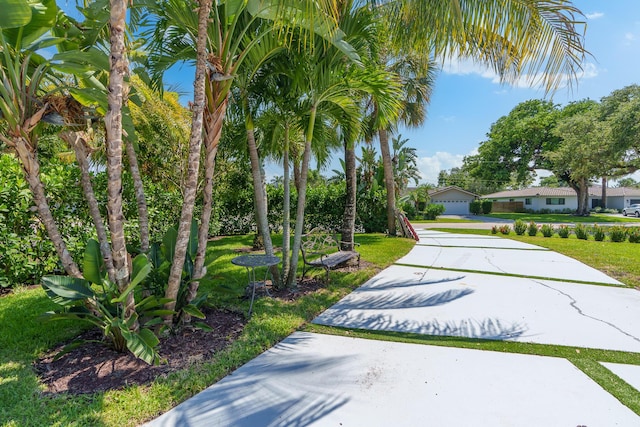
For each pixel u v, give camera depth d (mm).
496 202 43938
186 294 3586
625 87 22438
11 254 4910
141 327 3090
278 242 10945
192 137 3025
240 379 2707
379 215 14555
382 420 2188
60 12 3031
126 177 7223
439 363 2982
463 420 2186
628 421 2162
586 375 2756
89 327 3680
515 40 3660
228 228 13375
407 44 4371
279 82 5023
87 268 2898
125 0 2475
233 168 10586
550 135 31094
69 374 2699
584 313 4297
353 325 3932
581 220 28250
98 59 2777
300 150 8820
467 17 3682
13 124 2533
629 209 34125
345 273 6543
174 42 3982
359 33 4465
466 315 4250
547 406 2334
